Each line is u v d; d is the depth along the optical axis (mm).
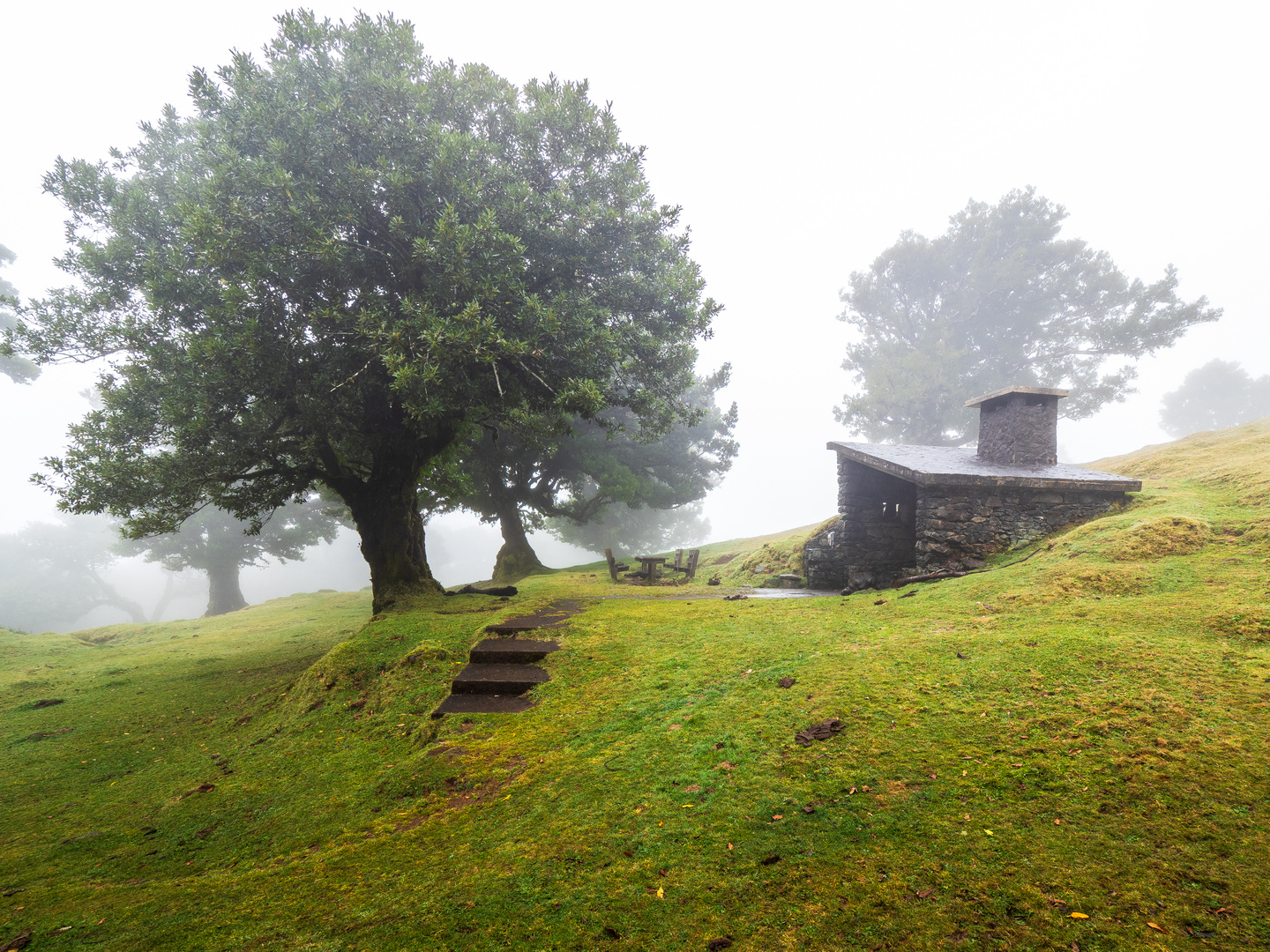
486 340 10227
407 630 9680
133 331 10680
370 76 10477
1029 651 5512
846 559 15188
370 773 5770
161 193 11922
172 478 10258
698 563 23969
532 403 13227
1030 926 2500
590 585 16266
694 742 4879
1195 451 16141
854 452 13828
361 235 11695
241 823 5133
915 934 2541
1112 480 11234
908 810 3475
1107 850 2910
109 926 3365
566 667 7383
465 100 12242
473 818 4383
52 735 8219
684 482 29047
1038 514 11367
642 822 3838
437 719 6461
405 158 10961
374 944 2896
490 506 26328
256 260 9820
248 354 9883
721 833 3564
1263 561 7039
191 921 3354
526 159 12578
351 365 11641
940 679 5238
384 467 13062
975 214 37625
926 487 11797
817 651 6641
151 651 14508
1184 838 2910
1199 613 5902
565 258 12148
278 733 7414
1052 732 4090
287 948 2930
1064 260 33781
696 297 13719
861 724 4645
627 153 13422
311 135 10258
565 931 2863
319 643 14031
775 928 2701
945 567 11016
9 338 10570
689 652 7359
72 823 5461
